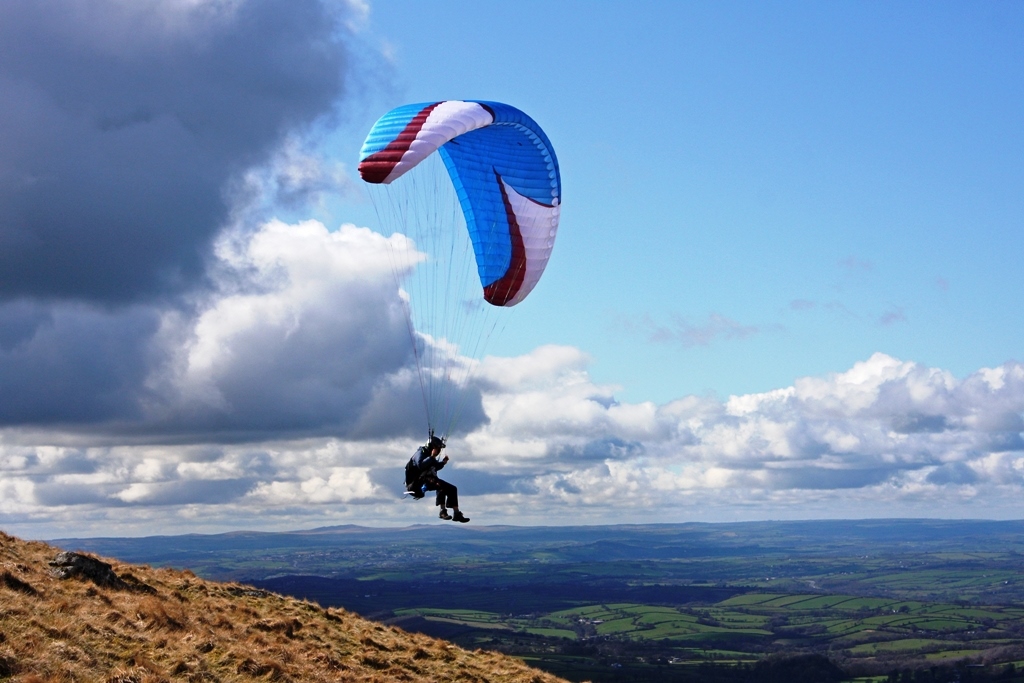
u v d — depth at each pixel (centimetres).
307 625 3195
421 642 3406
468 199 3017
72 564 2848
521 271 3066
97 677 2141
